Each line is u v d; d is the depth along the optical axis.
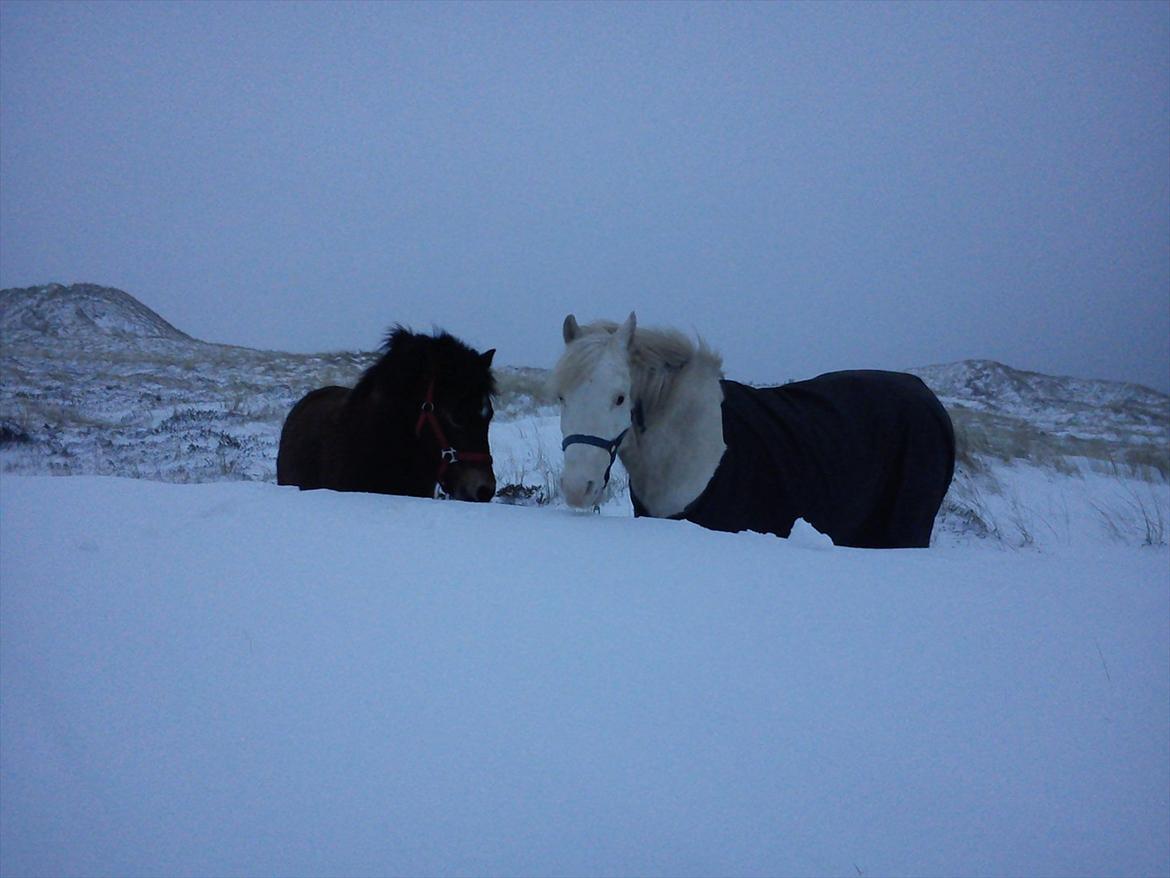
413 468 5.51
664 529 3.70
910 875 1.57
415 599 2.84
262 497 4.53
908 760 1.92
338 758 1.93
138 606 2.91
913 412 5.14
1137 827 1.73
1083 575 3.17
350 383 22.20
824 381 5.43
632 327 4.41
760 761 1.89
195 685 2.31
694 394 4.65
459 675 2.29
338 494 4.56
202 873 1.59
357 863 1.59
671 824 1.68
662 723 2.03
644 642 2.47
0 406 16.19
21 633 2.71
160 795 1.83
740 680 2.25
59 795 1.86
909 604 2.81
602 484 4.30
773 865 1.58
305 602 2.87
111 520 4.25
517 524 3.80
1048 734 2.06
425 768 1.87
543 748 1.93
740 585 2.94
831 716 2.09
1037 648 2.51
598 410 4.28
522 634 2.53
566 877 1.54
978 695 2.22
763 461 4.70
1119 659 2.45
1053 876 1.59
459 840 1.64
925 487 5.09
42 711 2.22
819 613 2.70
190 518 4.21
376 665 2.36
